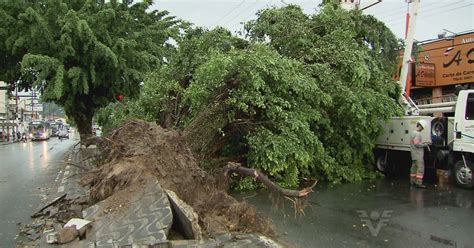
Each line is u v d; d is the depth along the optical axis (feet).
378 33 47.91
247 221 22.06
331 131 39.50
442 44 55.42
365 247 20.20
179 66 39.52
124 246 18.20
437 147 39.06
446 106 43.29
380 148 45.78
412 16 47.50
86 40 58.90
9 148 110.83
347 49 40.68
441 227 23.73
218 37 39.55
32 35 58.49
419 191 35.32
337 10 45.65
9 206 29.78
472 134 35.45
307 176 39.58
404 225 24.22
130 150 25.72
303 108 36.06
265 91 33.19
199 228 19.83
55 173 48.60
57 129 263.29
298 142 33.78
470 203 30.27
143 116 37.32
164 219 19.99
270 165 32.91
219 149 35.81
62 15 61.16
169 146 25.88
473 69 51.62
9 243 20.86
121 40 61.77
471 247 20.08
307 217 26.21
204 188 25.25
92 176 28.07
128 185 23.18
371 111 39.73
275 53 34.37
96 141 29.53
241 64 31.76
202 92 31.91
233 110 32.96
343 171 40.65
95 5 64.80
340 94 37.96
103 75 65.36
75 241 19.53
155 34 71.46
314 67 38.47
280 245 19.77
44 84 63.52
